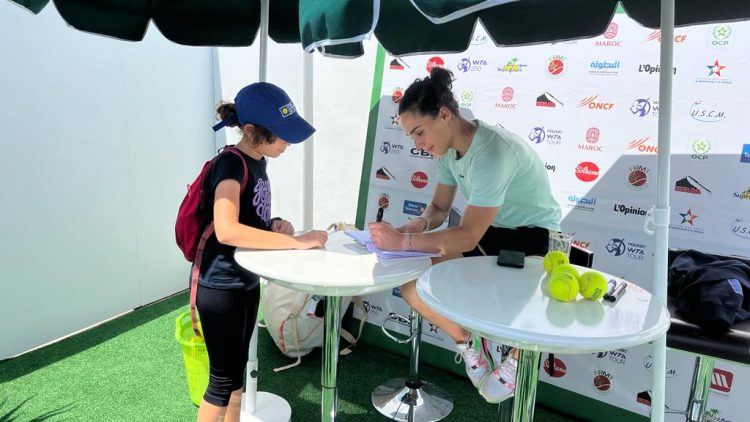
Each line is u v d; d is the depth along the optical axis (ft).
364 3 3.56
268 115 5.38
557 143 7.69
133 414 7.47
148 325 10.36
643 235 7.13
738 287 4.71
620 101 7.16
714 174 6.64
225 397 5.65
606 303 4.08
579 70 7.41
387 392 8.27
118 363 8.87
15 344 8.89
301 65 10.37
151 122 10.86
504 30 7.16
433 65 8.68
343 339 10.19
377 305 9.86
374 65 9.34
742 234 6.51
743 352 4.34
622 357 7.39
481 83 8.26
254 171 5.61
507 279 4.64
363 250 5.73
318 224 10.70
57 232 9.27
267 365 9.08
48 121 8.86
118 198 10.36
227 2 7.82
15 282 8.73
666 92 4.43
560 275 4.12
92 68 9.50
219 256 5.41
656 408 4.64
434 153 5.94
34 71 8.55
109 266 10.37
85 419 7.31
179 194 11.83
